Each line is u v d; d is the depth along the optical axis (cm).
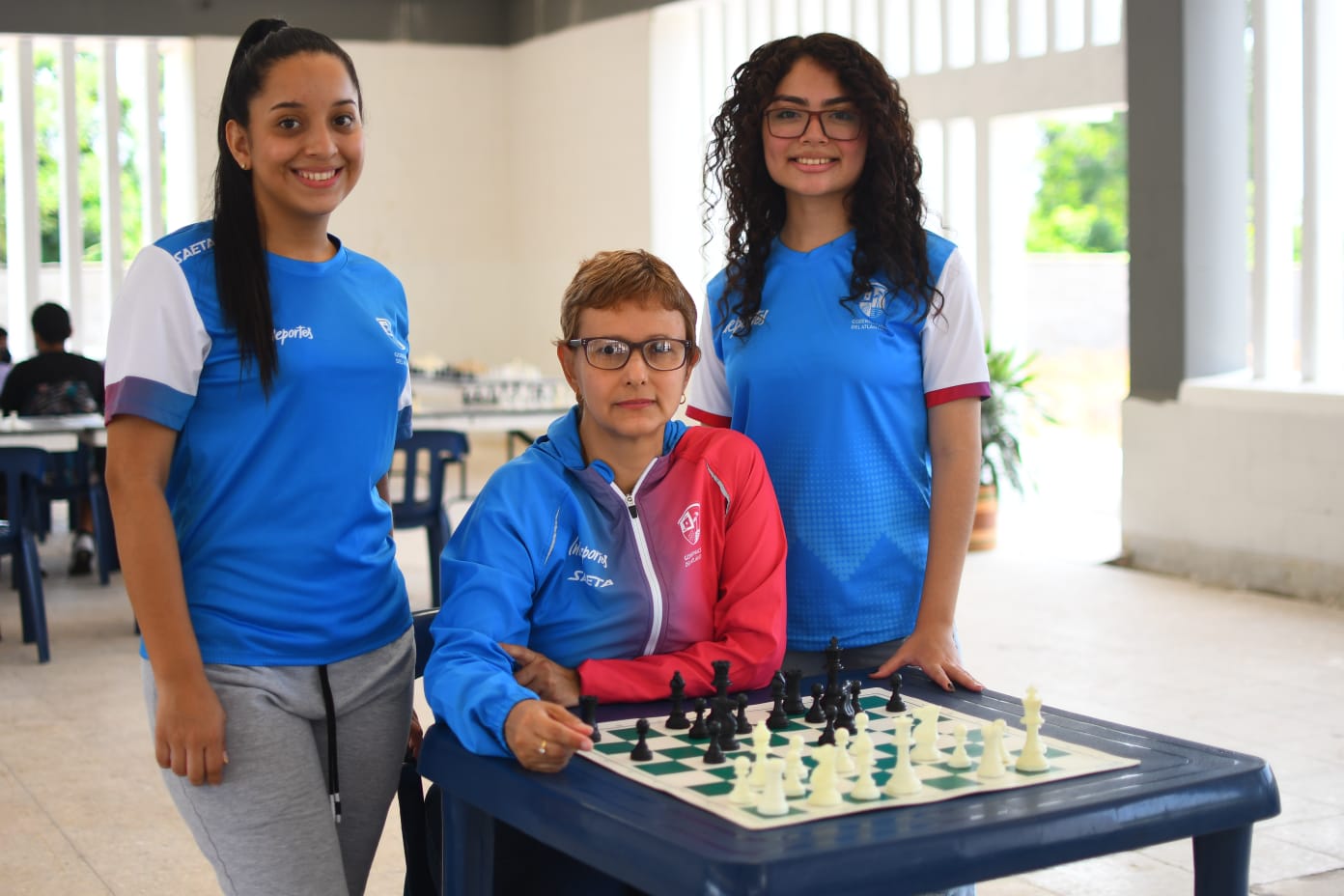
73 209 1092
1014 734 162
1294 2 616
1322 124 594
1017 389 729
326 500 175
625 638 182
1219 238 642
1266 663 479
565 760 148
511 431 666
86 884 303
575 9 1133
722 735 155
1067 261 1448
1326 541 579
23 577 536
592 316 178
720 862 123
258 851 172
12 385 679
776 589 186
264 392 169
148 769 385
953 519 203
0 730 424
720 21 995
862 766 142
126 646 534
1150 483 655
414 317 1237
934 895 167
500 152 1254
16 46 1065
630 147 1078
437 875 195
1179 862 308
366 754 185
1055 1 727
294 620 175
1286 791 348
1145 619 552
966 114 782
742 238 213
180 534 174
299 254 176
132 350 165
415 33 1211
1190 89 631
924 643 196
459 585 175
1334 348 609
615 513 182
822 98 199
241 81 170
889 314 204
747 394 210
